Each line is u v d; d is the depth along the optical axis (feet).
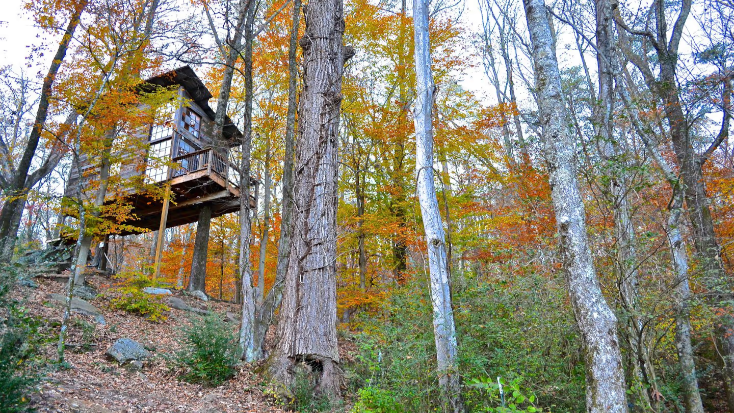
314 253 29.27
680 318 24.86
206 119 64.75
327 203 30.55
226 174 54.54
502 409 16.02
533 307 26.73
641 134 26.27
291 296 28.58
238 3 44.55
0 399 12.45
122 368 24.77
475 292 28.30
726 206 36.29
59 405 16.81
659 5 35.27
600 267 24.48
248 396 24.73
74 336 27.17
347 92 52.06
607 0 30.68
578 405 23.11
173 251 72.43
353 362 32.53
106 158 41.16
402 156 50.78
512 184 41.73
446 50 51.49
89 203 39.19
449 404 21.98
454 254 41.98
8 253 15.90
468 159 50.29
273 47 50.42
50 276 36.96
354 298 42.80
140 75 42.65
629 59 37.63
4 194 35.99
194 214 63.46
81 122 27.63
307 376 26.32
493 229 42.80
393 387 22.49
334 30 34.12
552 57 22.70
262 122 51.65
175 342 32.22
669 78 33.30
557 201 20.97
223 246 75.05
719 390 31.19
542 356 24.97
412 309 29.22
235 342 30.30
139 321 35.40
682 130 31.60
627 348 23.17
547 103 22.13
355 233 48.14
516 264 31.68
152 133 58.49
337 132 32.48
